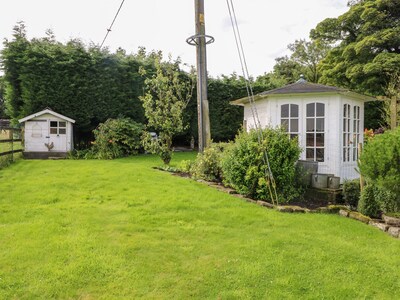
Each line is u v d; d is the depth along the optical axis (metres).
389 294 2.59
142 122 14.65
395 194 4.63
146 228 3.94
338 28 17.55
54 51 12.76
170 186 6.35
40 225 3.93
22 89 12.41
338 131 7.28
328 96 7.36
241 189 5.93
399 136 4.51
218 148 7.96
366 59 15.75
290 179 5.80
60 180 6.76
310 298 2.49
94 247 3.29
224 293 2.53
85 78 13.20
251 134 6.12
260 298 2.48
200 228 3.99
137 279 2.70
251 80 17.33
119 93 13.98
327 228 4.17
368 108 15.27
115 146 12.35
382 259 3.22
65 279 2.65
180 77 14.33
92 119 13.80
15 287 2.52
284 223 4.32
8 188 5.97
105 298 2.41
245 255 3.21
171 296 2.47
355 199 5.52
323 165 7.39
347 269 2.98
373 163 4.57
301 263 3.07
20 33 12.54
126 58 14.42
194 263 3.02
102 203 5.09
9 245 3.30
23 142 12.19
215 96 16.12
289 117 7.70
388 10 15.62
